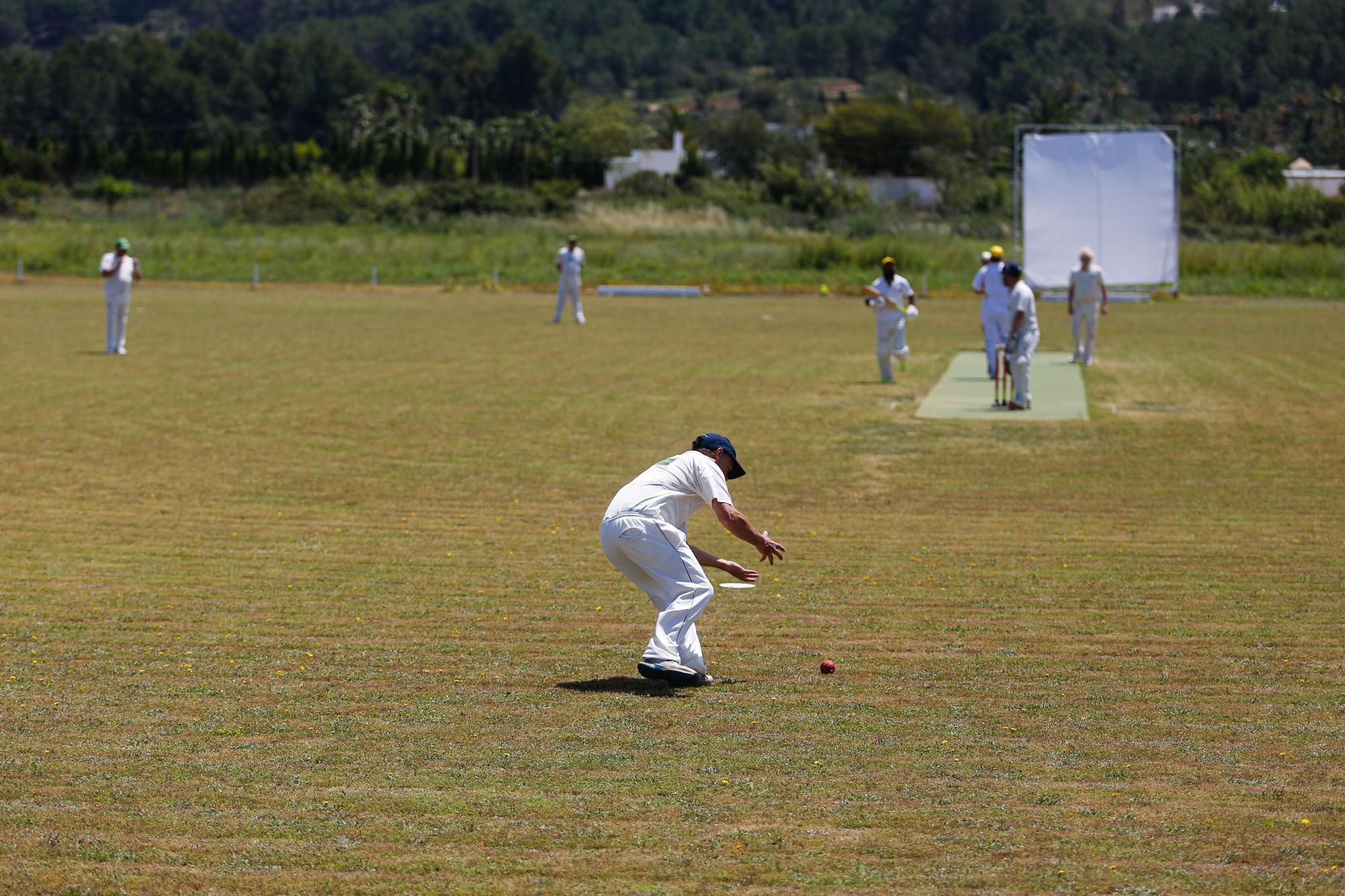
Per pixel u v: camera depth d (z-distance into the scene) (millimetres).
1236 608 15492
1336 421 29672
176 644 13820
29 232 103625
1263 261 80500
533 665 13164
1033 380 36688
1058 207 65875
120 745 10469
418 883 7848
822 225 125250
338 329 50156
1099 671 12922
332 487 22734
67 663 13055
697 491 12359
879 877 7922
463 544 18922
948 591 16328
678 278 77188
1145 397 33562
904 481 23734
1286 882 7812
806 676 12781
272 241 98938
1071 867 8055
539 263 86250
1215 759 10203
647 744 10578
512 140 190375
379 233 114312
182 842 8469
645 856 8242
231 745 10492
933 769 9961
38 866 8070
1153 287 69000
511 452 26000
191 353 41438
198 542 18797
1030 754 10344
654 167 184875
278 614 15086
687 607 12156
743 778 9742
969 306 66688
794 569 17547
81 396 32188
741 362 40781
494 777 9742
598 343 46094
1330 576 17047
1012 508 21562
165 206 145375
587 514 21000
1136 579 16922
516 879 7898
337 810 9039
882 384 36094
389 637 14195
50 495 21797
